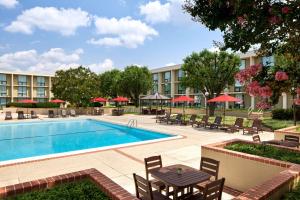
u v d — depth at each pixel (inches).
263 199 137.3
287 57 148.0
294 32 131.7
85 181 172.1
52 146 585.6
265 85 142.9
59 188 159.9
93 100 1418.6
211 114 1152.8
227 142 303.6
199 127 780.0
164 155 385.1
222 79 1072.8
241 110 1151.6
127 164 333.4
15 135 743.1
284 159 238.4
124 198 135.3
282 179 163.9
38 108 1424.7
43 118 1139.3
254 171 230.1
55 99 1427.2
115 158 363.9
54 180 164.9
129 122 946.7
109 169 311.4
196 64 1104.8
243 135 605.9
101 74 2116.1
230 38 143.6
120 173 295.6
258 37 136.2
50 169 310.5
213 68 1088.8
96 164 332.8
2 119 1077.8
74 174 176.6
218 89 1099.9
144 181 163.5
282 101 1171.9
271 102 146.9
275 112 939.3
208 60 1081.4
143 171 303.7
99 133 782.5
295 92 142.9
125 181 267.9
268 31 133.9
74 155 379.6
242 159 240.2
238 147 285.0
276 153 261.4
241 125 682.2
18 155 494.3
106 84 2025.1
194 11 144.8
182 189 188.7
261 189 146.6
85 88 1374.3
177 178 182.5
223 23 138.3
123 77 1674.5
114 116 1268.5
